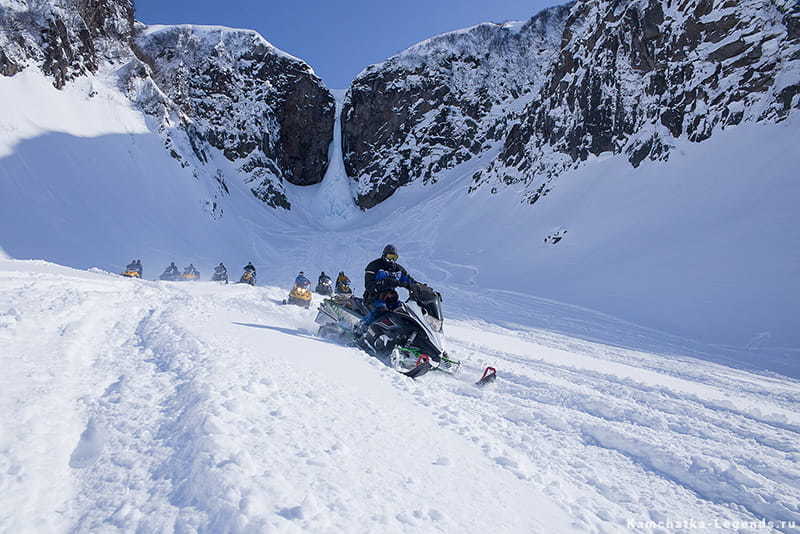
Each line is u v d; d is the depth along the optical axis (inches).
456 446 111.2
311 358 181.3
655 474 126.3
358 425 107.3
